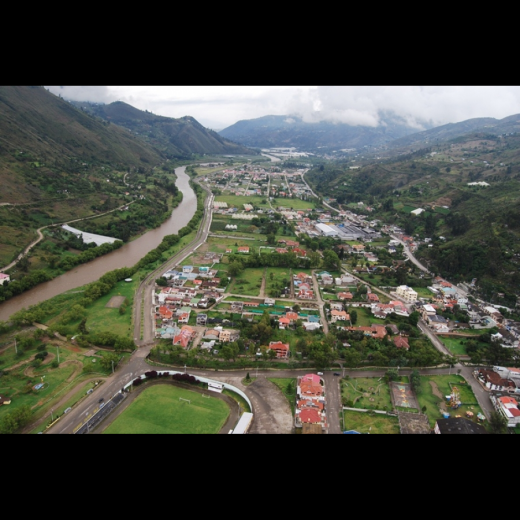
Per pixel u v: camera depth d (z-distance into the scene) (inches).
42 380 5447.8
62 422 4714.6
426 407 5275.6
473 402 5447.8
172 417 4859.7
